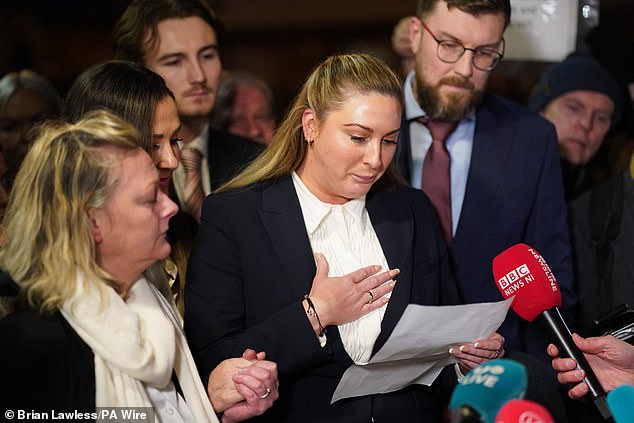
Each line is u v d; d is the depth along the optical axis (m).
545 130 2.88
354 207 2.26
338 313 2.12
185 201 2.87
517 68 3.72
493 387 1.44
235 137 3.06
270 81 5.36
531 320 2.19
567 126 3.43
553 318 2.16
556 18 3.41
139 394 1.86
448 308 2.05
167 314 2.05
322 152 2.15
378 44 5.29
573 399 2.36
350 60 2.17
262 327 2.14
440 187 2.87
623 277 2.82
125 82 2.15
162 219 1.90
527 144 2.86
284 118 2.33
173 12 2.94
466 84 2.76
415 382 2.21
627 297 2.80
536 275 2.17
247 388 2.01
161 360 1.89
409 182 2.89
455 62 2.74
